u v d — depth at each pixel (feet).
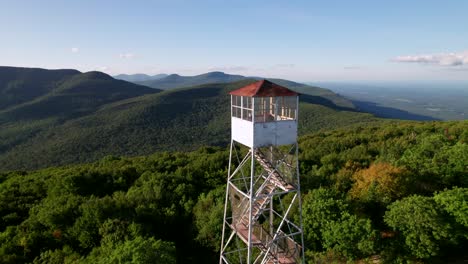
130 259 70.33
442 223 84.38
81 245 94.48
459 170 115.96
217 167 161.27
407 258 84.89
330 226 90.22
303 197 110.11
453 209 87.20
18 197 128.47
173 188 135.74
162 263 72.64
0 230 107.24
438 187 119.14
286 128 56.44
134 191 127.44
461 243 92.73
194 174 152.87
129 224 98.22
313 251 91.20
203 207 114.52
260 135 54.60
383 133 200.85
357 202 110.63
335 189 110.01
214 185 140.56
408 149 145.07
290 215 102.53
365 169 128.06
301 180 133.39
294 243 63.46
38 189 139.85
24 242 89.97
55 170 187.62
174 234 114.52
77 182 140.87
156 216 111.34
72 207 108.17
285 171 61.16
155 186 129.59
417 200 90.99
